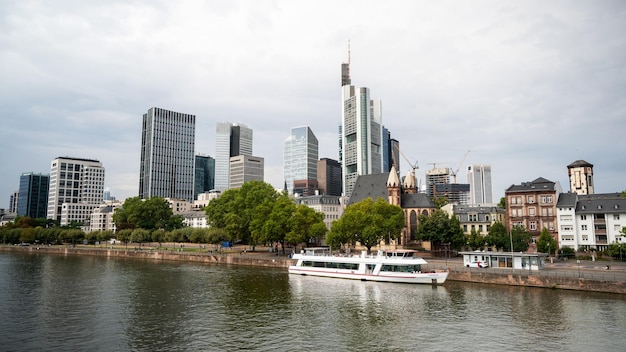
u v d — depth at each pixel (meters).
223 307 72.75
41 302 77.19
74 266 136.12
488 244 138.75
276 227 143.62
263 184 182.38
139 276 110.38
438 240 143.12
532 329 58.38
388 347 51.97
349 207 150.38
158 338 55.53
